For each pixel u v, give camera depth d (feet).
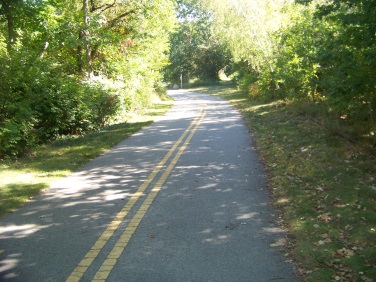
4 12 51.80
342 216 18.75
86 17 65.46
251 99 101.71
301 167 27.91
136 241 16.87
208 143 41.14
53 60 54.19
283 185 24.52
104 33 64.34
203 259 15.07
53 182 26.99
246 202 21.86
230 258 15.14
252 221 18.99
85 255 15.56
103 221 19.35
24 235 17.71
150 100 90.94
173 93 176.24
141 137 46.62
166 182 26.37
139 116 71.67
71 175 29.17
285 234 17.38
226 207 21.09
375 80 28.86
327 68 38.42
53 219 19.77
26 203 22.57
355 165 26.89
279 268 14.32
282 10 82.69
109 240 17.02
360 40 29.19
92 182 26.91
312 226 17.76
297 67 61.36
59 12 67.72
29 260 15.16
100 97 58.70
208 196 23.08
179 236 17.34
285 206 20.94
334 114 45.24
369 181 23.54
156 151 37.50
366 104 33.27
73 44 63.62
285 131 43.42
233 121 59.77
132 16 72.54
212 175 27.91
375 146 31.37
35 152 38.96
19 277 13.82
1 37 55.93
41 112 46.37
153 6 70.18
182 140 43.42
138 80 76.79
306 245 15.98
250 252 15.64
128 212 20.61
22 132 39.55
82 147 40.09
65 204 22.20
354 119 38.06
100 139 44.91
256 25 86.33
